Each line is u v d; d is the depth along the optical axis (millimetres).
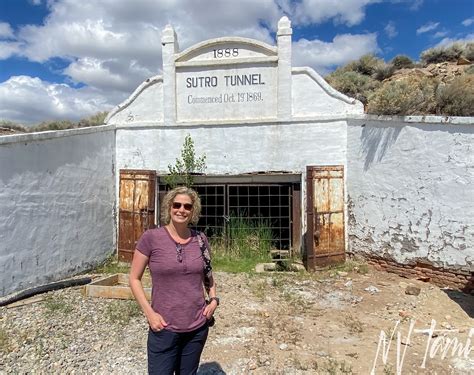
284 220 10891
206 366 4742
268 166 10141
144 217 9859
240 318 6336
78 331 5719
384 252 9008
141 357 4945
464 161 7457
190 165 10234
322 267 9203
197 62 10234
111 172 10578
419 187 8219
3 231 7008
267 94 10109
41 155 7934
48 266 8117
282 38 9906
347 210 9805
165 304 3232
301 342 5465
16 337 5500
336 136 9766
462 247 7570
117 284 8227
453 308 6848
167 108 10398
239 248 10305
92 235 9695
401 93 9148
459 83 10211
